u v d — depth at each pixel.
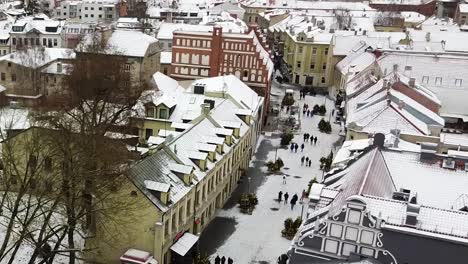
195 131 65.88
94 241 51.91
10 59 102.69
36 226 52.66
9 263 41.62
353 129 76.25
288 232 61.09
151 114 77.31
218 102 80.44
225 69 109.06
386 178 49.59
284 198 71.19
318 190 47.34
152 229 50.00
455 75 105.88
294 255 38.69
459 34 145.62
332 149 92.00
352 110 87.56
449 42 143.38
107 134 64.69
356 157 55.84
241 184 75.75
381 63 108.44
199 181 57.78
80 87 69.12
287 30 161.38
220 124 72.62
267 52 127.38
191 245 54.41
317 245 38.22
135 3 199.00
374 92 89.31
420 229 37.22
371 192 42.66
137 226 50.28
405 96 86.06
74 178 45.41
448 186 50.06
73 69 78.25
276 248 58.84
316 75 143.12
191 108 79.75
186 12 199.50
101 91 70.06
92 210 46.88
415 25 184.38
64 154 47.25
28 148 50.81
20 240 42.00
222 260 54.12
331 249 37.97
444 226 38.44
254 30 126.38
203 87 83.38
